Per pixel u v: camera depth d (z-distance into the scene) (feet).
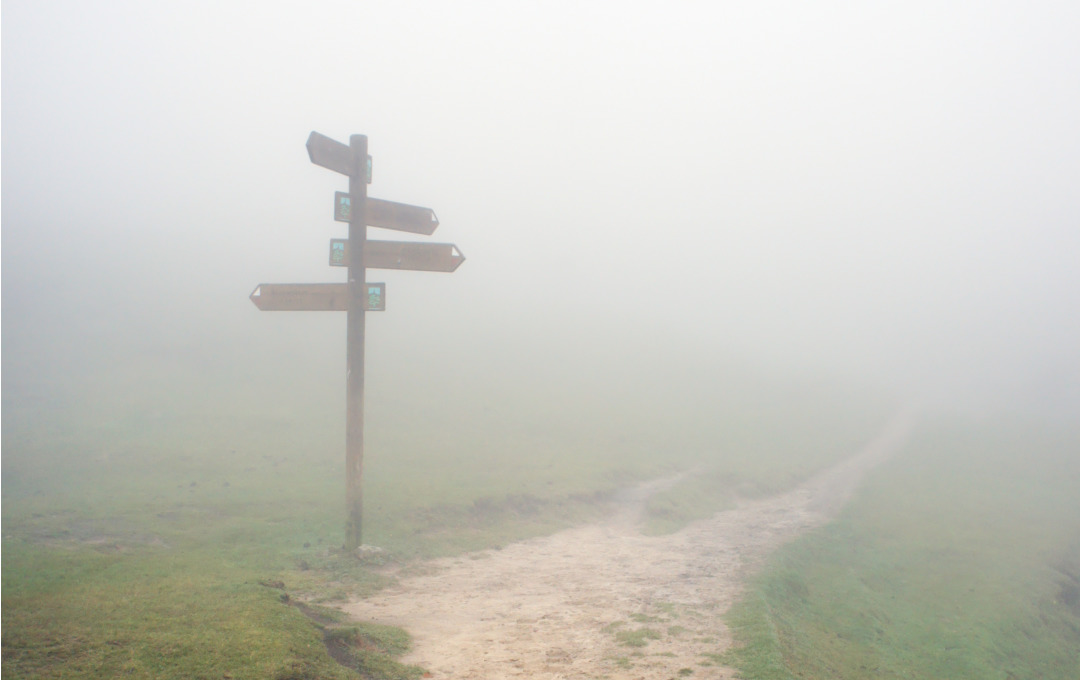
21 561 41.91
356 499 56.80
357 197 52.80
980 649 58.49
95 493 72.28
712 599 51.80
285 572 50.67
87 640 28.27
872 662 49.80
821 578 70.33
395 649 36.01
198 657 27.53
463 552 65.31
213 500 71.67
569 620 44.96
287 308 56.34
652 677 34.19
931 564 83.56
